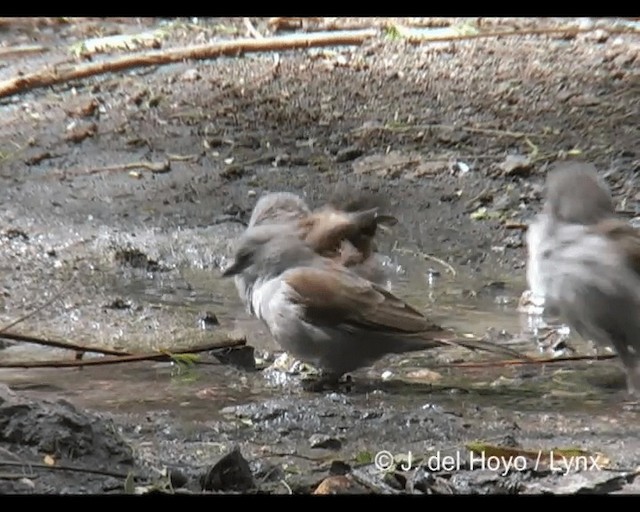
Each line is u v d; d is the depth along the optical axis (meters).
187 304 13.51
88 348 11.62
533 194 16.69
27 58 22.03
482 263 15.02
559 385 11.32
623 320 10.79
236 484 8.88
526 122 18.69
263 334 12.59
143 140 18.84
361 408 10.59
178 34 22.89
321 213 12.12
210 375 11.51
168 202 16.94
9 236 15.66
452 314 13.28
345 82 20.38
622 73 19.97
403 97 19.75
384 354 11.23
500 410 10.67
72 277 14.36
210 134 18.94
